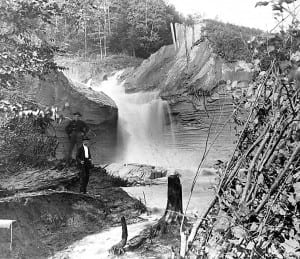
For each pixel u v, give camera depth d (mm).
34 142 13219
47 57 8414
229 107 10797
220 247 2752
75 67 42844
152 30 56781
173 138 28641
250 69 2857
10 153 12305
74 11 9008
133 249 6520
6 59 7625
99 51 53875
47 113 7734
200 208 8188
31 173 11781
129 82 35406
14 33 7875
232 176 2787
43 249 7027
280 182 2662
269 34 2627
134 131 30203
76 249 7008
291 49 2525
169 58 34781
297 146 2500
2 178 11188
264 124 2826
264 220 2617
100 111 25203
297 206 2645
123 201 10172
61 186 10430
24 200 7727
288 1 2490
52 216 8023
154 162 28281
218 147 21500
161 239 6648
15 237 6707
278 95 2623
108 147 27031
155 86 32344
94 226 8430
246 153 2752
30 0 7730
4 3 7598
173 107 28656
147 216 9289
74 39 48844
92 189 11836
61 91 21266
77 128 14742
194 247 2832
